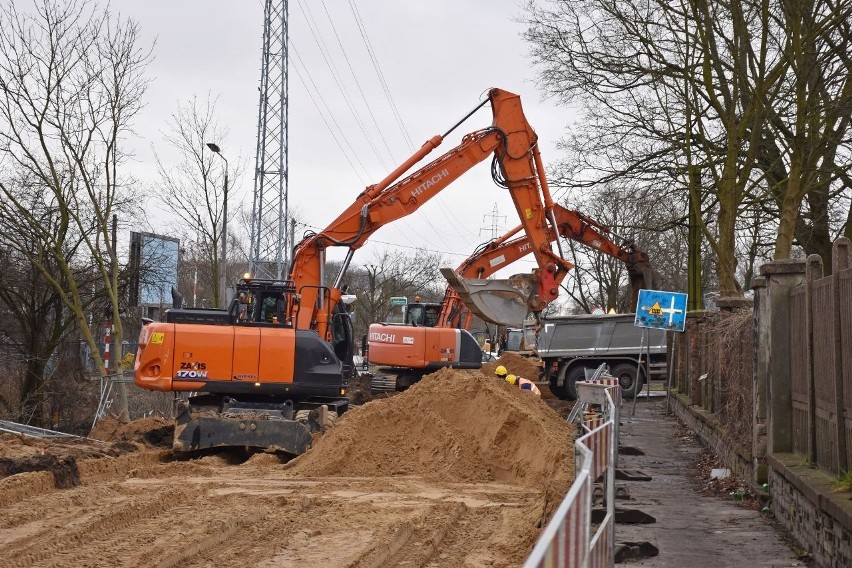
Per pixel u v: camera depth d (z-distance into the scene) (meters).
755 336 12.01
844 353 8.48
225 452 19.00
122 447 19.78
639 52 24.55
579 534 4.25
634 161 26.31
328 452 16.30
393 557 9.47
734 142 21.48
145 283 36.59
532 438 15.37
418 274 91.69
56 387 33.88
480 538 10.55
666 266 52.06
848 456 8.41
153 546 9.70
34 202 31.94
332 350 19.72
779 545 9.34
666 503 12.01
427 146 24.36
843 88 20.25
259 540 10.26
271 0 39.88
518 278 25.02
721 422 15.88
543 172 25.36
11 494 12.68
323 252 22.94
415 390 17.69
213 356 19.03
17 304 34.50
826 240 26.47
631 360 33.03
